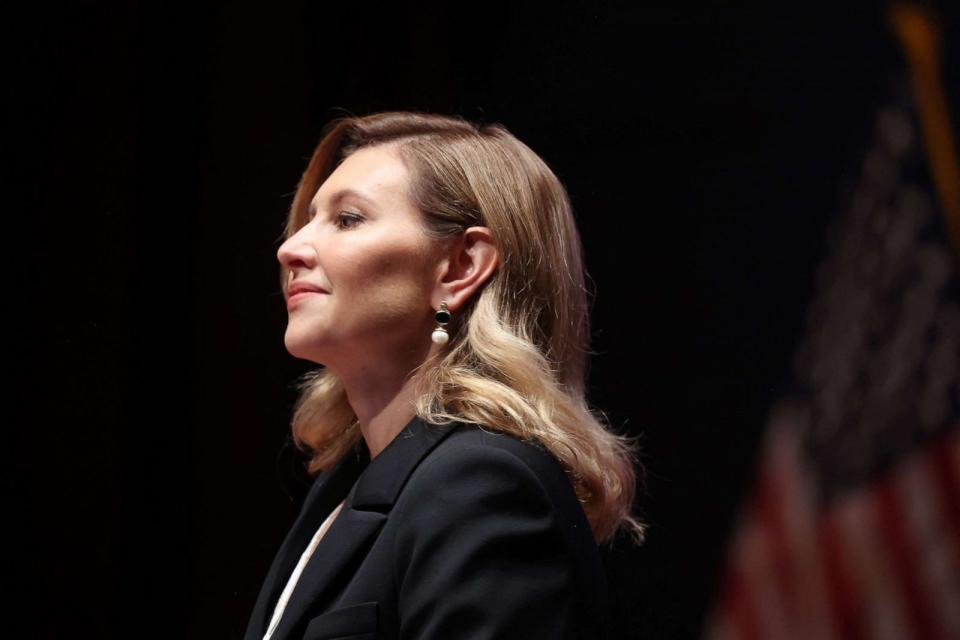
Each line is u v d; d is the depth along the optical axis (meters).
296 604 4.56
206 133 9.08
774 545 9.05
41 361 8.64
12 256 8.65
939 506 8.87
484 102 9.48
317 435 6.03
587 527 4.66
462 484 4.33
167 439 8.86
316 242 5.02
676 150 9.49
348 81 9.27
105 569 8.48
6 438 8.56
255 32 9.16
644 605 9.09
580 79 9.58
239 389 8.93
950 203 9.11
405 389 5.03
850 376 9.14
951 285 9.04
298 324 4.94
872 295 9.18
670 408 9.30
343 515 4.74
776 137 9.40
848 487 9.05
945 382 8.99
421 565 4.20
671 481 9.23
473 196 5.10
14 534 8.48
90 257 8.71
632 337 9.41
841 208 9.25
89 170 8.77
